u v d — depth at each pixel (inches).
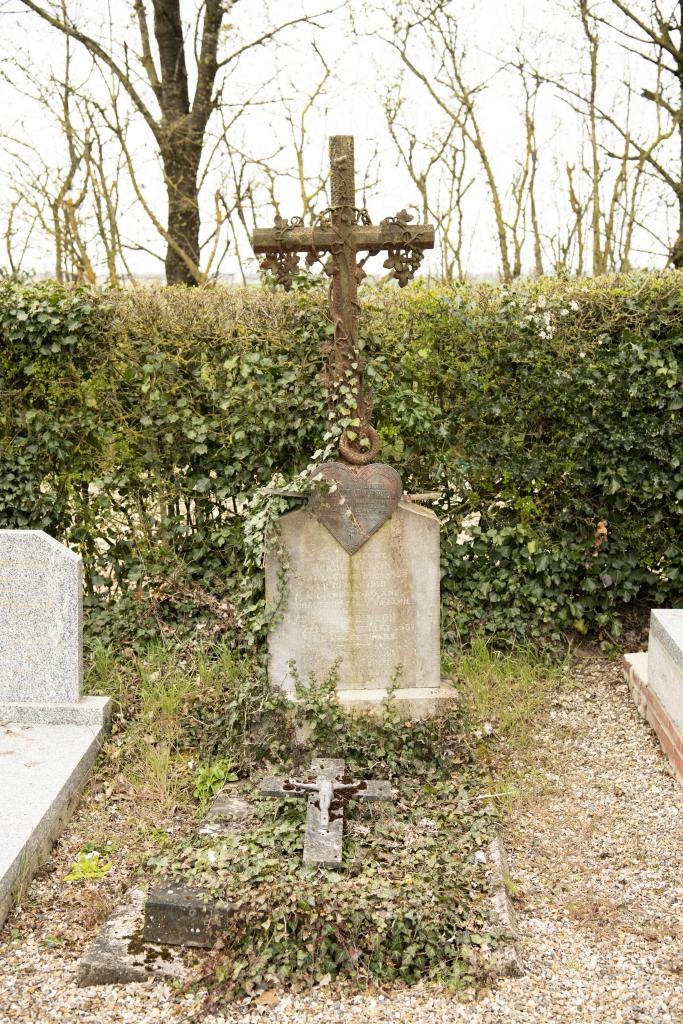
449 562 251.9
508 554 250.7
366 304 242.8
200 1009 131.7
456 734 195.2
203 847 159.2
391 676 200.7
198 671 223.3
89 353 248.1
